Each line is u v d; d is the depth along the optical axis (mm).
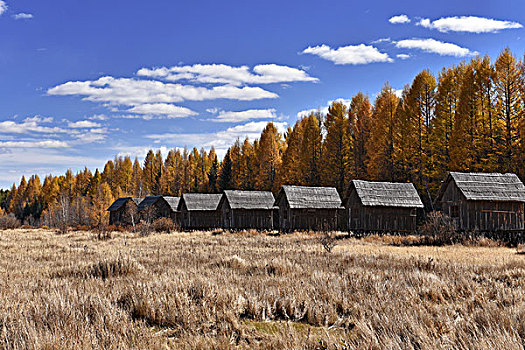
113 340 5953
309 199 44469
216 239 33156
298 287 9750
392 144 54688
